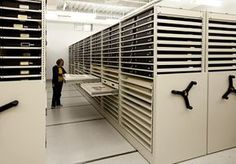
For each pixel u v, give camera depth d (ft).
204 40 8.21
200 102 8.34
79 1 23.43
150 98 8.03
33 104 5.74
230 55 8.87
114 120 12.39
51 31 34.45
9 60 5.57
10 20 5.52
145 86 8.23
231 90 8.83
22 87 5.59
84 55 20.75
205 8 18.02
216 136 8.86
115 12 29.04
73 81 13.83
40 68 5.83
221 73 8.70
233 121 9.20
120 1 23.59
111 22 27.73
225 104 8.93
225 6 17.90
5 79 5.57
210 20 8.30
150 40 7.68
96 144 10.02
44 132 5.92
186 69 8.00
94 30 36.24
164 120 7.70
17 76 5.62
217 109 8.77
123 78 10.76
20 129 5.68
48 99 20.40
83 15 24.94
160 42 7.42
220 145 9.01
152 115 7.80
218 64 8.71
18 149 5.72
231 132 9.21
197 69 8.21
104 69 13.82
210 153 8.82
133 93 9.52
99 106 15.83
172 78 7.70
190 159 8.35
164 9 7.37
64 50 35.47
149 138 8.20
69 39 35.55
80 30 35.81
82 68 21.98
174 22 7.55
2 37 5.40
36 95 5.75
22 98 5.62
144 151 8.63
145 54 8.16
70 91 25.34
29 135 5.78
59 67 17.16
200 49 8.19
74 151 9.25
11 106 5.45
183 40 7.84
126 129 10.44
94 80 14.47
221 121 8.91
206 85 8.41
